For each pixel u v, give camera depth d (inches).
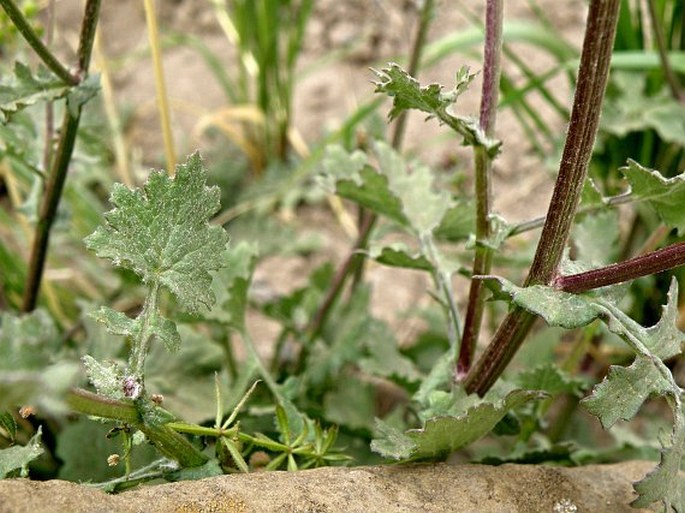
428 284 26.9
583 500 12.8
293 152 29.9
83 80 14.7
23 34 13.6
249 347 16.5
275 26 27.7
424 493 12.1
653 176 12.3
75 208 24.2
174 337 11.5
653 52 22.0
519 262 20.7
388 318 25.6
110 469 15.2
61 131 15.7
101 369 11.1
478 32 23.3
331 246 28.3
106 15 34.5
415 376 17.5
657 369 11.0
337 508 11.4
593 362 22.2
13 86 14.2
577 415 21.1
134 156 28.6
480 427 12.5
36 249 17.7
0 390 8.3
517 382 15.6
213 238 12.0
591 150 11.0
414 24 30.9
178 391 16.2
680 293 22.5
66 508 10.3
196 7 34.6
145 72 33.2
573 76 23.0
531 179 28.3
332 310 21.8
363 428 17.3
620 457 17.2
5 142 16.8
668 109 21.8
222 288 16.6
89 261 24.7
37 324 17.4
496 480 12.7
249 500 11.2
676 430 11.0
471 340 13.8
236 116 28.3
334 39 32.4
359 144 23.5
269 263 27.8
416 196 17.0
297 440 13.3
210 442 13.4
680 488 11.8
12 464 11.3
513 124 29.2
